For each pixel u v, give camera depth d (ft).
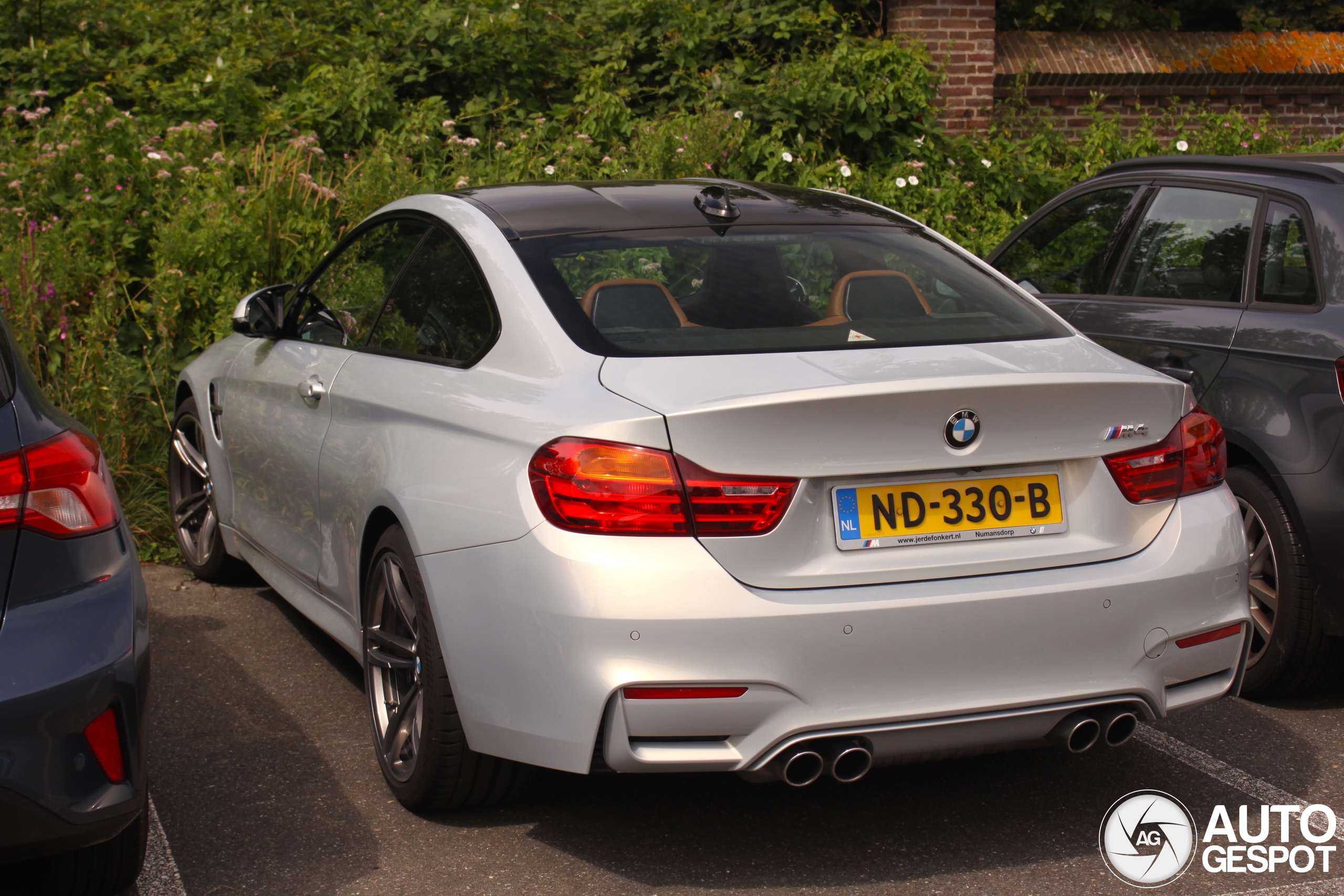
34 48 29.73
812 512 8.58
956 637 8.63
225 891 9.28
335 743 11.97
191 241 21.52
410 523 9.81
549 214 11.39
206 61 30.01
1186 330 14.33
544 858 9.73
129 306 22.04
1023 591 8.77
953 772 11.42
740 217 11.52
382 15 32.96
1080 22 42.45
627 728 8.36
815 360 9.24
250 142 27.96
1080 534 9.21
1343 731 12.60
